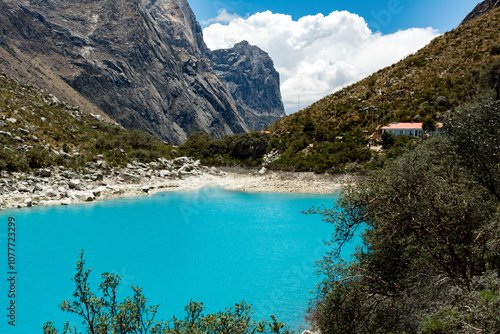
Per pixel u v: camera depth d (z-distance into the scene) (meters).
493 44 63.94
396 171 6.93
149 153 49.84
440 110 54.25
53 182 32.50
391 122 56.34
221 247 19.08
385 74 78.19
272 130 74.06
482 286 5.25
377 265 7.36
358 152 48.88
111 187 35.25
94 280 13.90
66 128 44.34
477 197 6.67
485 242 6.05
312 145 57.75
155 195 35.69
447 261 6.57
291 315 11.05
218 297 12.77
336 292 7.27
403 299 6.65
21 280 13.57
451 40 77.44
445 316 4.67
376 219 7.01
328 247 18.94
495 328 4.16
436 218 6.30
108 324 5.46
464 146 7.07
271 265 16.27
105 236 20.61
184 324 5.77
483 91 47.91
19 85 48.62
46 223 22.77
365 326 6.96
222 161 59.78
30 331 9.85
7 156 31.53
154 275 14.91
